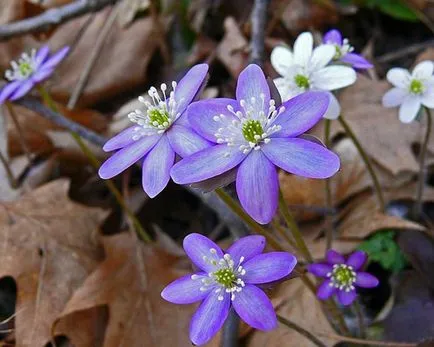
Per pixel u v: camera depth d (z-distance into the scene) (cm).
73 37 20
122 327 13
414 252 14
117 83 19
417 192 15
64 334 13
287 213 11
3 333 14
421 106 13
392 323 13
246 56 18
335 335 12
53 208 15
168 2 20
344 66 12
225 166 9
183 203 17
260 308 9
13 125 17
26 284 14
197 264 10
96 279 14
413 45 19
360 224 15
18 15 20
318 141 9
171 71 19
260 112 9
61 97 19
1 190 17
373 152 16
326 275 12
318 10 20
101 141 15
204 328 9
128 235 15
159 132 10
